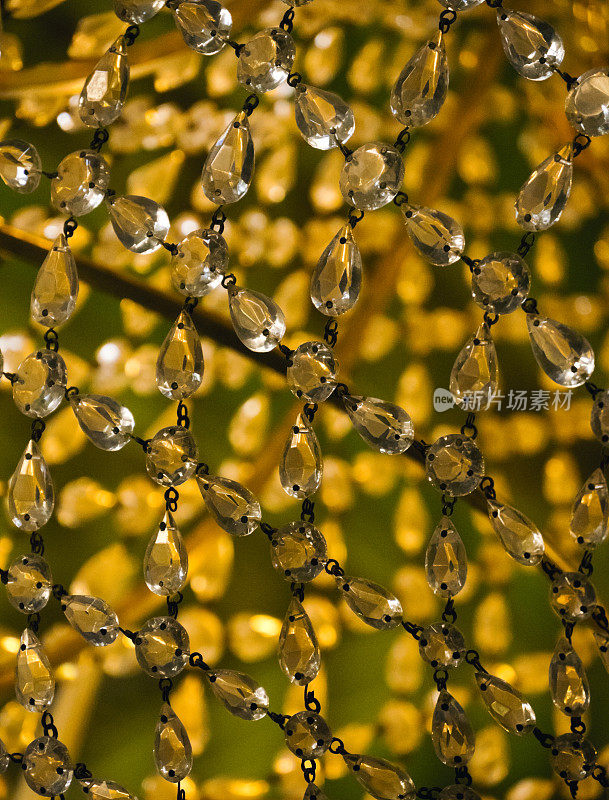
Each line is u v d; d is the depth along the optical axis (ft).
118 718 3.13
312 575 2.93
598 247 3.17
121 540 3.16
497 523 2.93
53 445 3.16
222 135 2.92
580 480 3.15
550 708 3.12
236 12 3.17
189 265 2.91
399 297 3.18
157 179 3.18
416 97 2.89
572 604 2.93
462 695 3.13
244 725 3.13
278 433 3.17
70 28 3.14
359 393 3.16
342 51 3.19
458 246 2.90
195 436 3.18
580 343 2.90
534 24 2.88
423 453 2.93
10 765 3.11
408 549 3.16
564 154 2.90
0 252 3.14
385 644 3.14
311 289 2.91
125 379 3.18
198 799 3.11
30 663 2.96
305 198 3.19
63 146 3.16
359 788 3.12
